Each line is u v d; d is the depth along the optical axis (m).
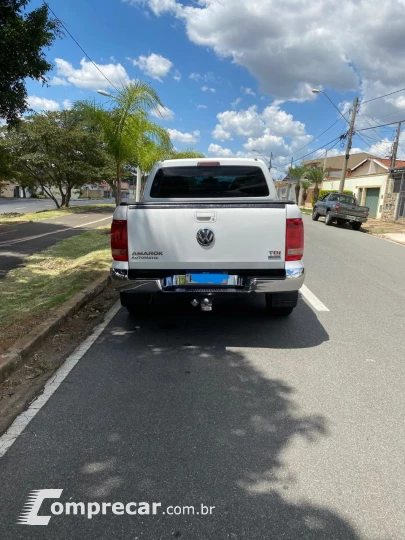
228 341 4.85
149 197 5.85
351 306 6.50
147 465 2.64
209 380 3.84
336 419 3.22
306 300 6.80
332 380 3.89
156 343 4.74
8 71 8.90
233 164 5.75
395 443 2.93
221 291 4.48
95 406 3.34
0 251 10.77
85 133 27.58
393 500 2.38
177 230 4.40
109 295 6.68
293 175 47.22
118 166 14.25
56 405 3.35
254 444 2.88
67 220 20.95
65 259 9.80
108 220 21.48
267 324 5.50
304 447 2.86
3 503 2.32
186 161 5.77
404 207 23.80
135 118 13.50
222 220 4.36
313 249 12.71
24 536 2.12
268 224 4.36
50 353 4.40
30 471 2.58
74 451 2.77
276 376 3.96
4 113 9.90
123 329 5.19
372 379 3.93
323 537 2.12
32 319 5.04
